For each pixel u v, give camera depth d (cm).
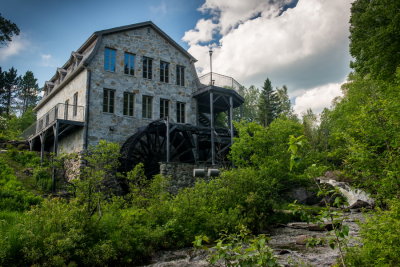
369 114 710
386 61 1544
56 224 744
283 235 1073
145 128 1852
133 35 2122
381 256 406
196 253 856
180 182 1708
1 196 1184
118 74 2008
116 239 808
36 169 1641
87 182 851
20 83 5684
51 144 2328
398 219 407
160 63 2227
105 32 1981
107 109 1936
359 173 716
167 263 776
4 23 2112
